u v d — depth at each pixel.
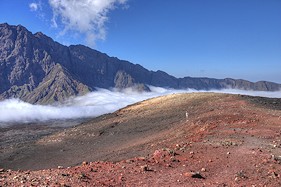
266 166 20.19
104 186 16.94
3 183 16.61
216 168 20.55
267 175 18.94
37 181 17.08
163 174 19.48
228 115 42.25
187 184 17.81
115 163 22.23
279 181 18.08
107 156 41.12
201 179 18.69
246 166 20.45
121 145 50.78
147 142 44.19
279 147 24.45
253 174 19.19
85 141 64.12
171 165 21.33
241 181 18.22
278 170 19.50
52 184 16.50
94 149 54.62
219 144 26.02
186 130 41.44
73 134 71.69
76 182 17.16
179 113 62.78
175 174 19.47
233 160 21.69
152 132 54.25
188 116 56.88
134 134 57.34
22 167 54.53
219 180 18.50
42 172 19.34
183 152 24.58
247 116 39.69
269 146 24.75
